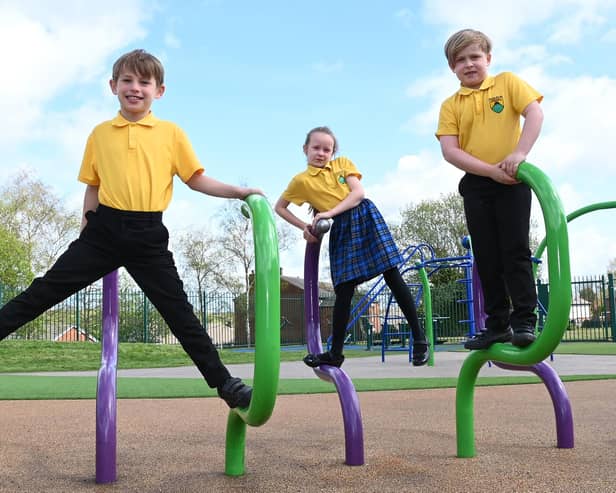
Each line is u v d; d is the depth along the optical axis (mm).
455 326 22031
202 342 2221
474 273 3088
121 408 4684
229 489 2170
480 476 2275
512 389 5637
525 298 2252
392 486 2164
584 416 3752
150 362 12562
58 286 2154
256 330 1814
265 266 1825
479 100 2449
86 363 11828
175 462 2664
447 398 5062
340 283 2918
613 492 2020
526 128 2240
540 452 2697
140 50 2434
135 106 2359
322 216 2787
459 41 2521
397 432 3346
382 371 8570
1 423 3893
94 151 2365
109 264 2221
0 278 25422
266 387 1803
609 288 18656
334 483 2229
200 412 4422
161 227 2260
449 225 30531
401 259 2986
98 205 2277
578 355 11883
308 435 3330
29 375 8641
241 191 2129
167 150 2361
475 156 2438
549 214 2029
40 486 2270
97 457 2314
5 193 29469
